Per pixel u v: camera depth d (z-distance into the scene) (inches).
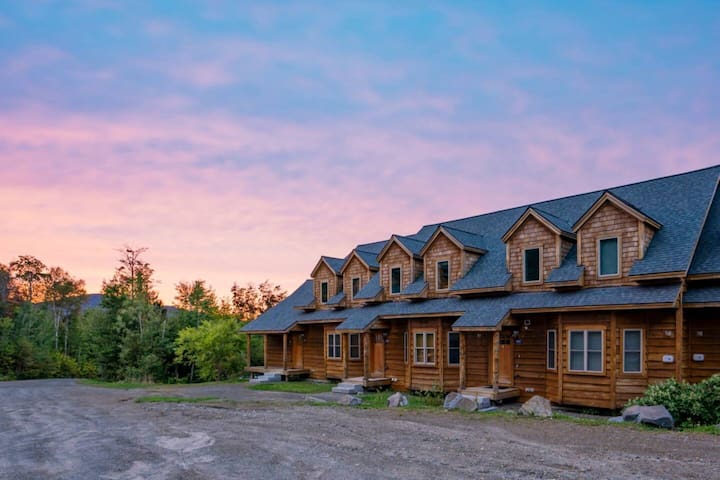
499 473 334.6
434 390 844.0
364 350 935.0
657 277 609.9
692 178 733.9
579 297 673.0
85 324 2461.9
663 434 455.2
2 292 2773.1
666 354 605.9
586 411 662.5
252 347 1701.5
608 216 682.8
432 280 922.1
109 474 369.1
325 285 1187.9
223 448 436.1
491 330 713.6
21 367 1850.4
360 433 484.7
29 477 370.6
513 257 793.6
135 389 1101.7
